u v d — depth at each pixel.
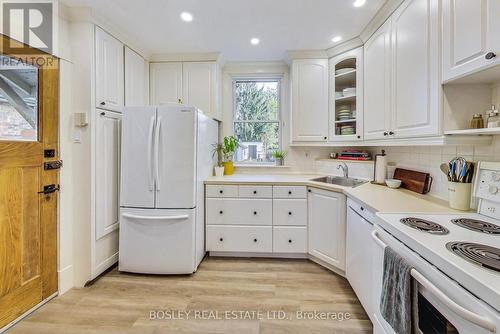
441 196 1.76
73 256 2.13
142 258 2.32
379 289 1.30
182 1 1.92
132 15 2.12
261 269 2.45
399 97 1.77
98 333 1.61
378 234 1.32
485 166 1.34
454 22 1.23
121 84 2.47
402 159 2.29
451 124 1.34
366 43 2.38
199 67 3.01
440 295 0.79
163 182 2.29
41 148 1.85
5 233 1.63
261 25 2.29
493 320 0.65
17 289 1.70
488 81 1.28
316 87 2.87
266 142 3.48
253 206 2.64
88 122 2.07
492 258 0.82
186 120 2.28
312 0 1.90
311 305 1.89
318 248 2.47
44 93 1.86
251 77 3.40
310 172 3.30
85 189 2.10
